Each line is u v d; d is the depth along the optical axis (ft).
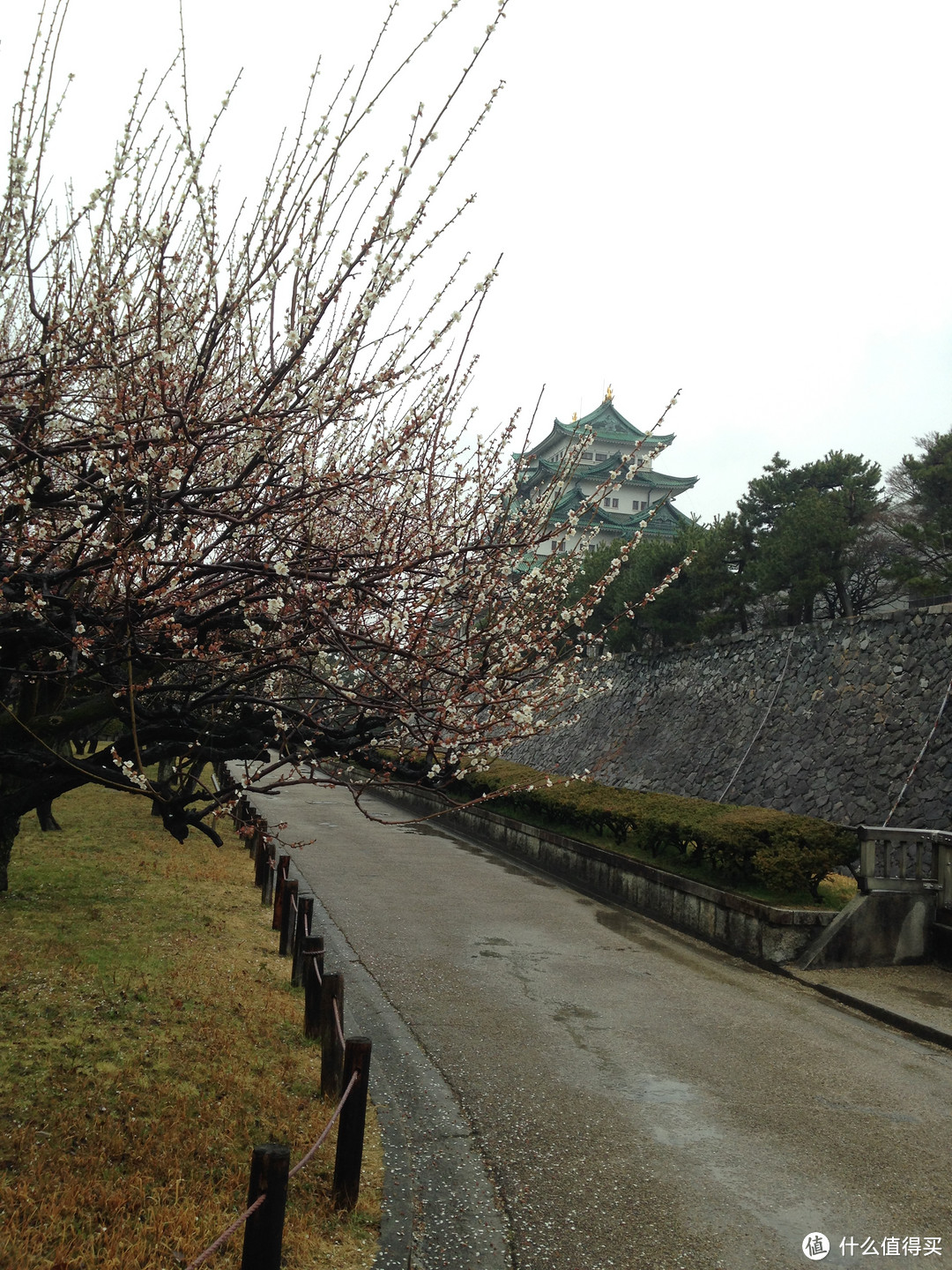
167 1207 14.65
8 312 18.99
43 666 21.72
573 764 87.35
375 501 17.71
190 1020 23.54
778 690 66.39
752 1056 25.61
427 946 35.96
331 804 83.25
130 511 14.88
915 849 45.42
